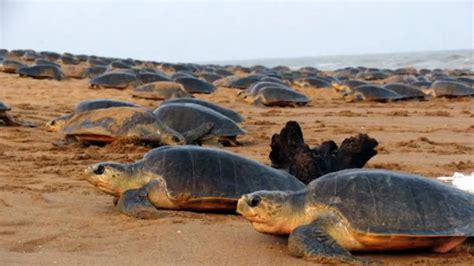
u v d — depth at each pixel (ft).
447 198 9.25
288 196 9.50
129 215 11.32
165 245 9.65
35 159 17.71
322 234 9.00
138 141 18.97
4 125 24.36
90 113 19.99
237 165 11.91
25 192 13.38
